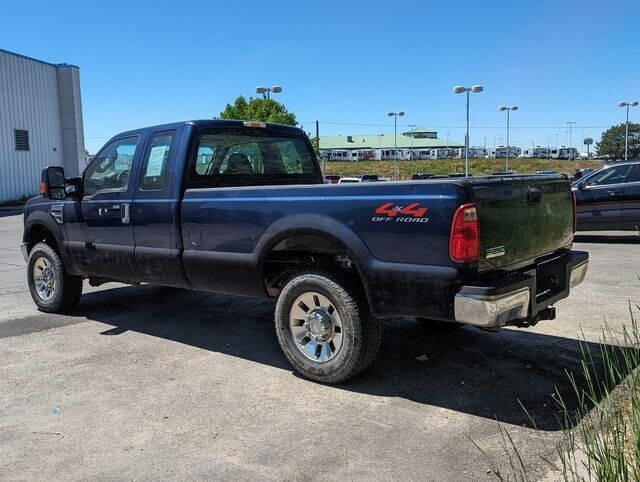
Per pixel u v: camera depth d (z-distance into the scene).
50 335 5.84
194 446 3.46
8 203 29.56
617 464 2.41
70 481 3.10
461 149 101.19
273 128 6.25
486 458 3.24
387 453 3.33
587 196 12.19
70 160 34.91
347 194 4.08
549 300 4.16
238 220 4.68
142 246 5.50
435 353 5.03
